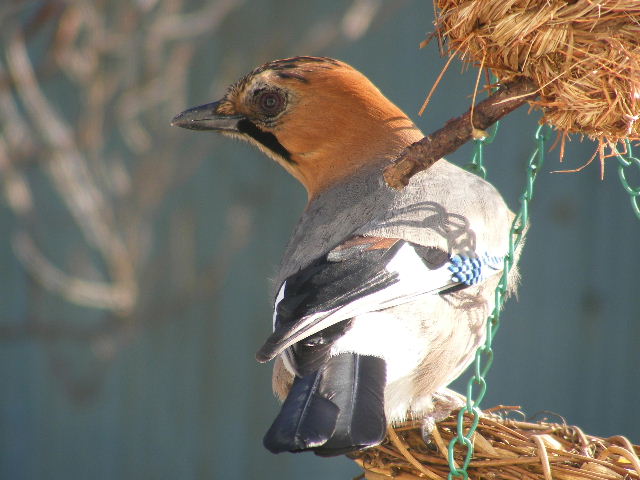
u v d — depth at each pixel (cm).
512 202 1173
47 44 1220
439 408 646
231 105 766
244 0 1207
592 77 529
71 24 1069
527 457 585
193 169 1208
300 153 745
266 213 1222
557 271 1163
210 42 1229
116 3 1181
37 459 1235
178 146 1184
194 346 1234
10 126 1131
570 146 1160
